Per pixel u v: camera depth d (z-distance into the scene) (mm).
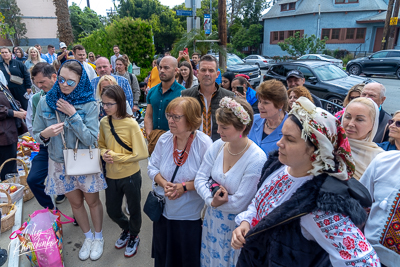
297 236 1137
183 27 35438
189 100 1857
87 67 5215
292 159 1146
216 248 1791
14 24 24375
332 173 1074
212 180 1812
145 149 2387
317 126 1032
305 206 1058
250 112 1625
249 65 11648
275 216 1129
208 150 1891
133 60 8719
